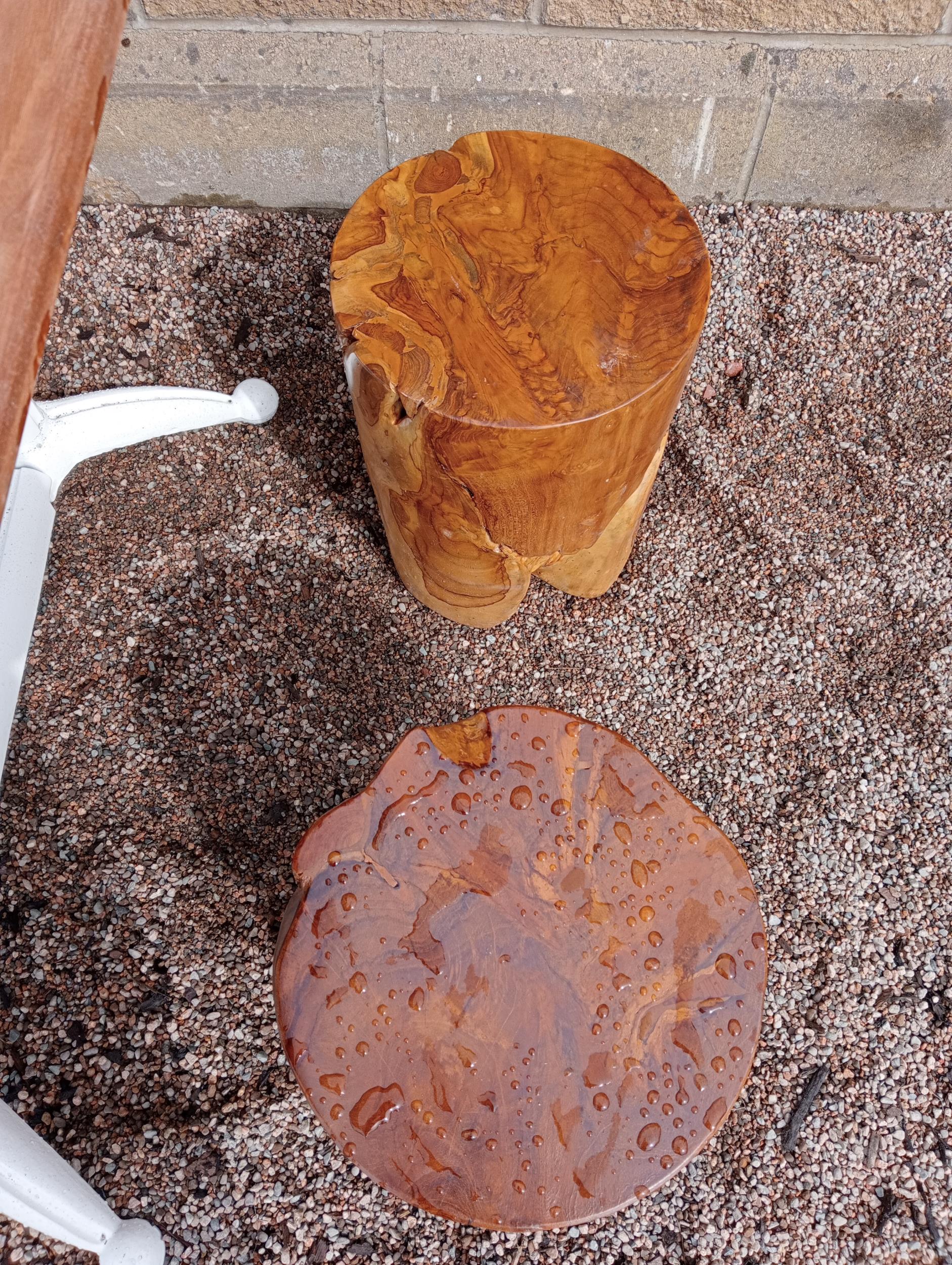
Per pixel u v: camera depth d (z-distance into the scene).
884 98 2.06
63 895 1.61
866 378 2.14
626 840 1.17
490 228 1.38
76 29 0.75
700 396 2.13
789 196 2.31
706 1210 1.46
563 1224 1.02
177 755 1.74
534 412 1.21
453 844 1.16
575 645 1.88
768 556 1.97
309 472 2.01
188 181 2.23
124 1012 1.53
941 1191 1.48
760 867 1.71
